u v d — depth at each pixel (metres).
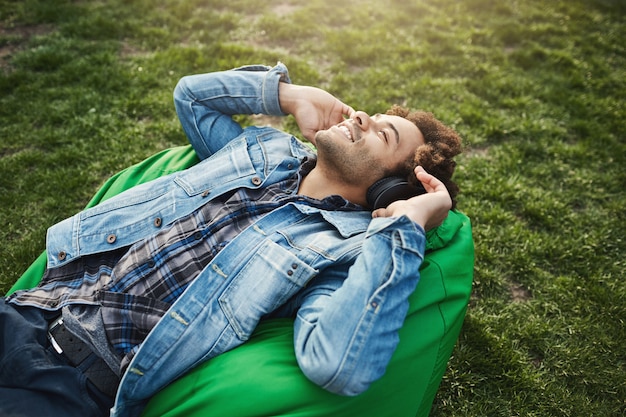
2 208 3.27
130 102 4.18
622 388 2.70
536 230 3.60
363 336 1.67
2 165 3.53
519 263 3.29
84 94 4.23
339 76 4.76
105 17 5.32
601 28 6.51
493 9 6.59
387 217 1.91
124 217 2.24
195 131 2.61
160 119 4.13
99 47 4.84
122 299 1.95
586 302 3.11
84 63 4.56
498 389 2.64
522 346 2.86
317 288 1.94
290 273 1.91
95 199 2.71
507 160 4.14
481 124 4.50
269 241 2.00
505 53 5.71
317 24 5.64
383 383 1.88
